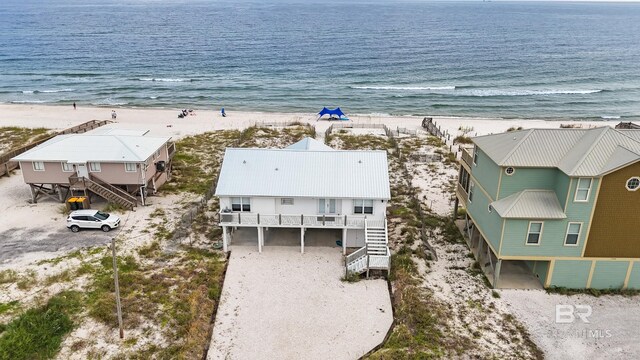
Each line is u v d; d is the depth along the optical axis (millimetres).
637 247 28266
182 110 79938
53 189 43406
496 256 29453
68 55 145125
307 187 34062
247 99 94062
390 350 24547
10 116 75125
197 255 33938
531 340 25625
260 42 178250
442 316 27344
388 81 112625
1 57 139500
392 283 31094
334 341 25797
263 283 30922
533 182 28812
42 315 25984
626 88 106875
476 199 33562
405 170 50438
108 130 49375
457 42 184000
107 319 26547
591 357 24500
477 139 33562
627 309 28141
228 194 33531
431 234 37219
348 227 33906
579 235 28156
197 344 24844
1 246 34625
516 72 124625
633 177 26375
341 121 74250
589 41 194875
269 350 25062
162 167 45312
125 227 37875
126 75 118000
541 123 76250
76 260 32719
